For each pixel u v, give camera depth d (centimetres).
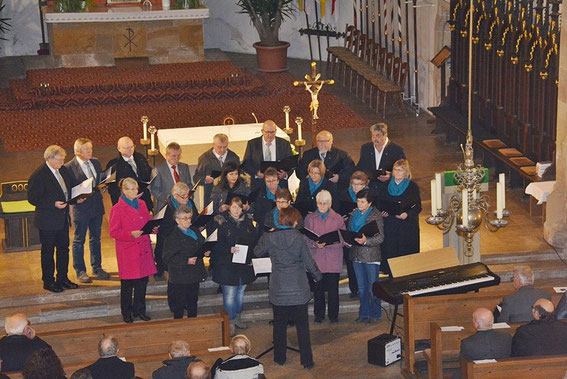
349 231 1153
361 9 2430
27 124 2086
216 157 1343
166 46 2519
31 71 2431
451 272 1147
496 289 1312
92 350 1037
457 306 1078
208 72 2397
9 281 1318
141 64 2472
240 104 2239
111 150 1914
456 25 1880
